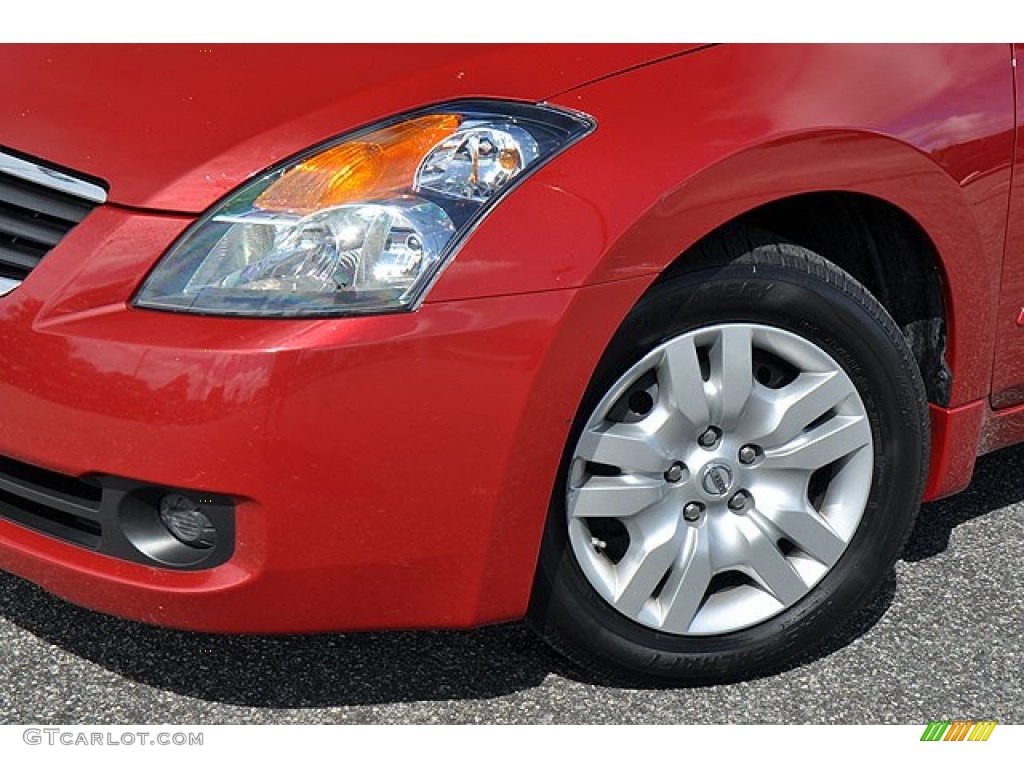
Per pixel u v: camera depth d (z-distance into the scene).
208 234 2.70
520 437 2.71
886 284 3.21
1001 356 3.32
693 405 2.93
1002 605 3.46
